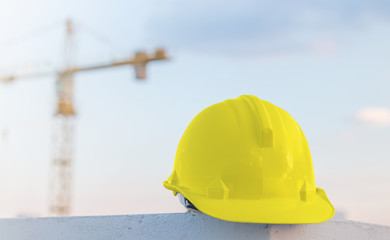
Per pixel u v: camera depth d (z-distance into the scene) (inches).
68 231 108.7
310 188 100.5
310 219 92.5
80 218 109.3
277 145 99.0
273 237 99.9
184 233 104.2
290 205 95.7
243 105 106.3
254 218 91.1
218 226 101.1
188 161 105.5
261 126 98.3
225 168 97.8
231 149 98.8
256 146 98.3
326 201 102.9
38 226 109.0
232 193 96.3
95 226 108.7
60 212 1738.4
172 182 108.9
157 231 106.1
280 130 101.6
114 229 108.0
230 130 100.9
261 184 96.0
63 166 1770.4
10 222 109.0
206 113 108.7
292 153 100.5
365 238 109.2
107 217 109.0
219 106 108.1
